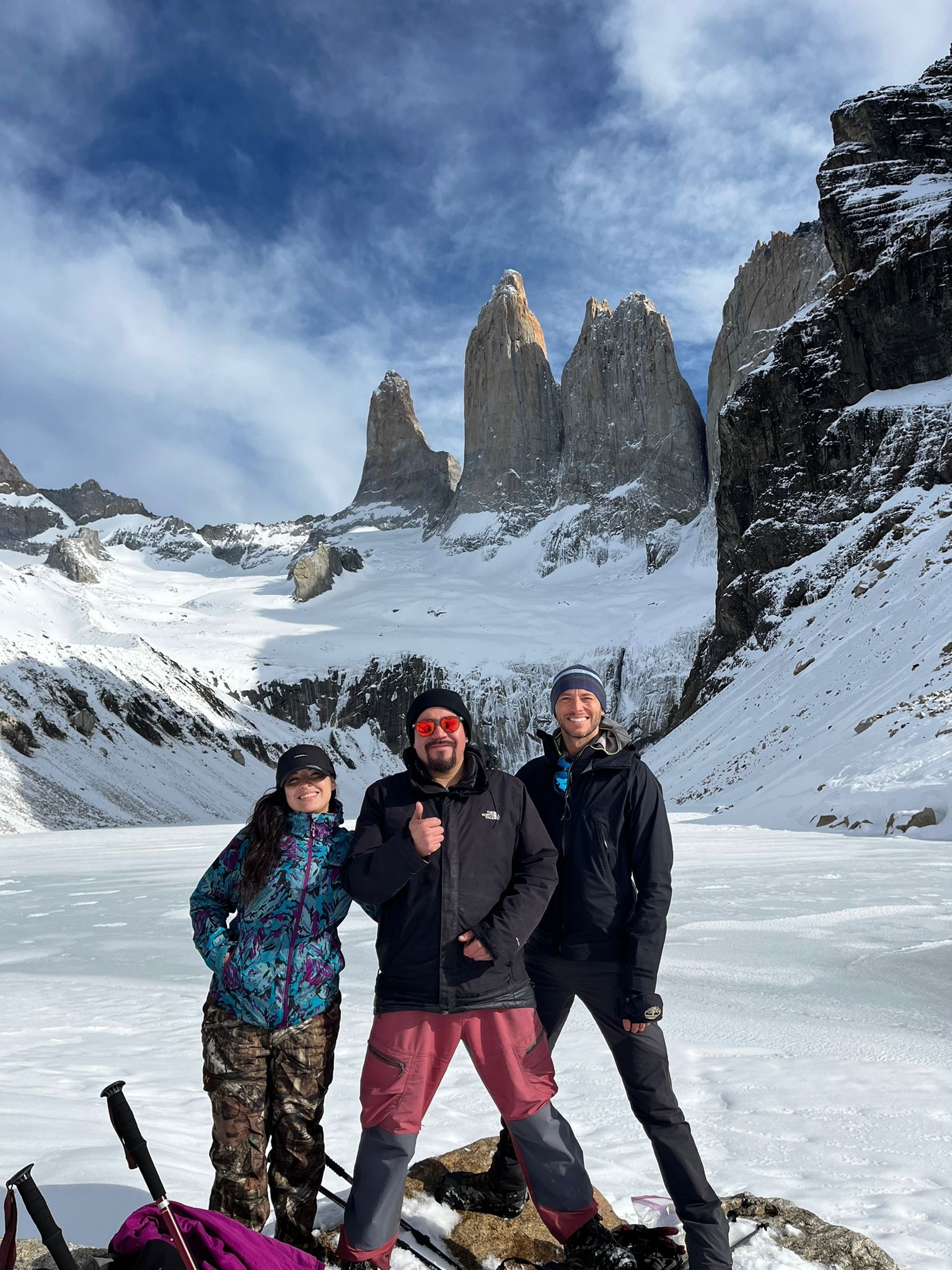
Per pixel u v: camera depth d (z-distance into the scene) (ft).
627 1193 10.98
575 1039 20.16
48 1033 22.26
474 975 8.89
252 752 287.28
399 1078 8.82
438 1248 9.34
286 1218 9.08
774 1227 9.30
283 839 9.38
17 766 190.29
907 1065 17.07
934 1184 11.00
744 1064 17.28
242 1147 8.90
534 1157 8.98
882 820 78.13
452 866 8.98
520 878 9.34
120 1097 7.18
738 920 36.04
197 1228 7.38
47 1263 7.29
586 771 10.16
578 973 9.95
